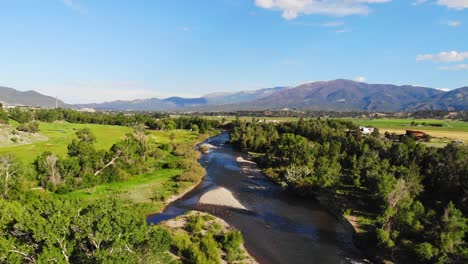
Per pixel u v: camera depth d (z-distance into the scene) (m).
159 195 75.00
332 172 82.75
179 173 97.25
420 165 86.62
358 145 112.69
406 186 65.94
